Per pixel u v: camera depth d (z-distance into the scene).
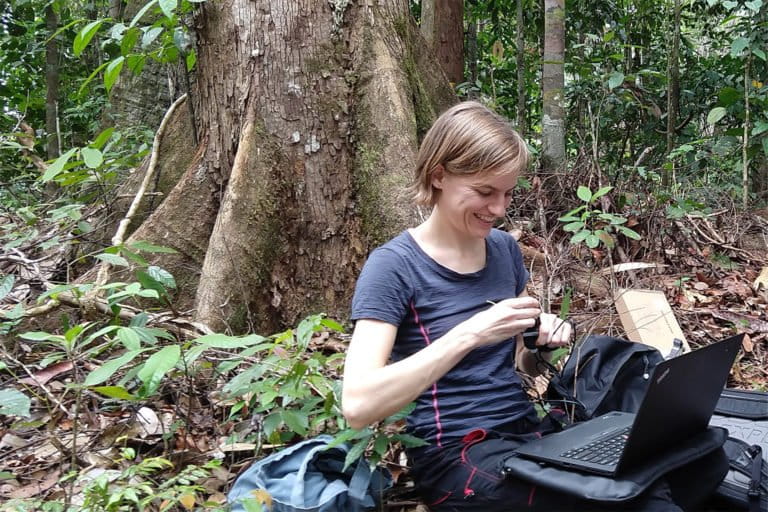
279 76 3.42
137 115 5.89
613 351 2.41
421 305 1.99
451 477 1.95
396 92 3.49
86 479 2.09
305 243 3.44
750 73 6.87
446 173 1.92
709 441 1.91
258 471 1.97
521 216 4.86
